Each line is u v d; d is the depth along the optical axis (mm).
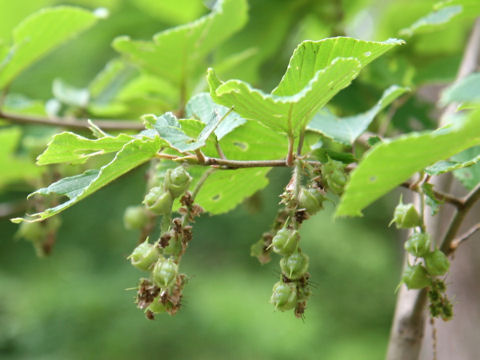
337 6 661
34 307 1671
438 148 338
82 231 1912
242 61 680
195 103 419
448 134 332
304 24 727
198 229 2098
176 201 411
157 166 430
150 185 479
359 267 2078
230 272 1970
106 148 386
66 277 1807
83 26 541
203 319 1707
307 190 377
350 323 2008
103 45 1093
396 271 2139
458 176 439
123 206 1892
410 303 440
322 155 390
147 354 1660
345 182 379
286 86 394
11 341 1628
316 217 2168
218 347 1682
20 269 1865
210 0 646
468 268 695
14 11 734
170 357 1655
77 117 628
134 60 528
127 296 1744
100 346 1630
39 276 1820
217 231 2088
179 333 1688
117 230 1906
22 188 708
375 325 1996
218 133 407
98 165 657
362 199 349
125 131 602
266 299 1806
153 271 373
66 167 609
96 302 1687
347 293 2057
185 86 541
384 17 698
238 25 525
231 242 2068
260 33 667
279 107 373
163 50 521
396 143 333
